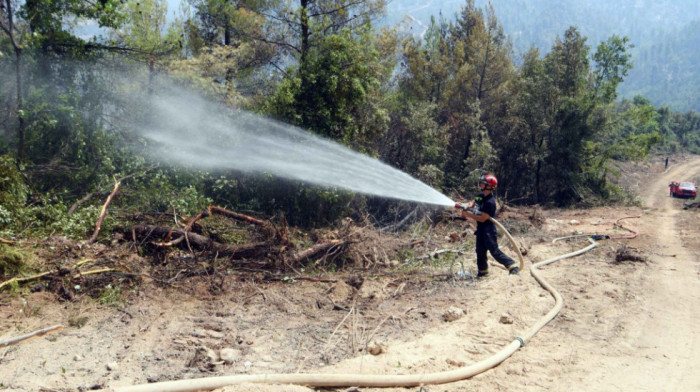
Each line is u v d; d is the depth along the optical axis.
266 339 5.72
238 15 14.93
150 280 7.34
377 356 5.15
